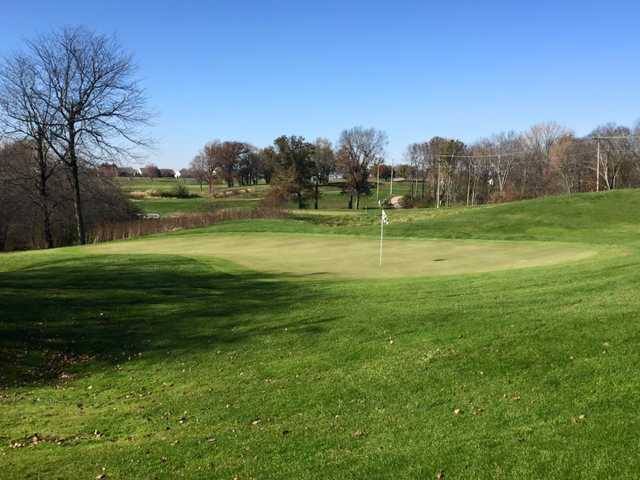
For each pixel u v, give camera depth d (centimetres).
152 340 1078
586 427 517
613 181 7081
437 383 694
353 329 993
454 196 8719
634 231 2833
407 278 1559
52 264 1978
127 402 775
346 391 718
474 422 566
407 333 919
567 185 7225
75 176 3588
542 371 671
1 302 1313
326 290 1401
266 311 1221
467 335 847
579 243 2283
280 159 8319
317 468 509
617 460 455
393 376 741
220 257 2141
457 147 8744
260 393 755
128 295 1446
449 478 462
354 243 2508
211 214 4094
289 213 4662
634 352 673
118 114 3575
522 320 873
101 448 611
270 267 1902
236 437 613
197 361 939
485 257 1980
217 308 1285
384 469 491
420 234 2773
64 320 1207
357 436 574
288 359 888
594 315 836
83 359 991
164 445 608
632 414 529
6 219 4219
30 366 948
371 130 9175
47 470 557
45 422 703
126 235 3678
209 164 11769
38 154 3731
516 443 505
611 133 7631
